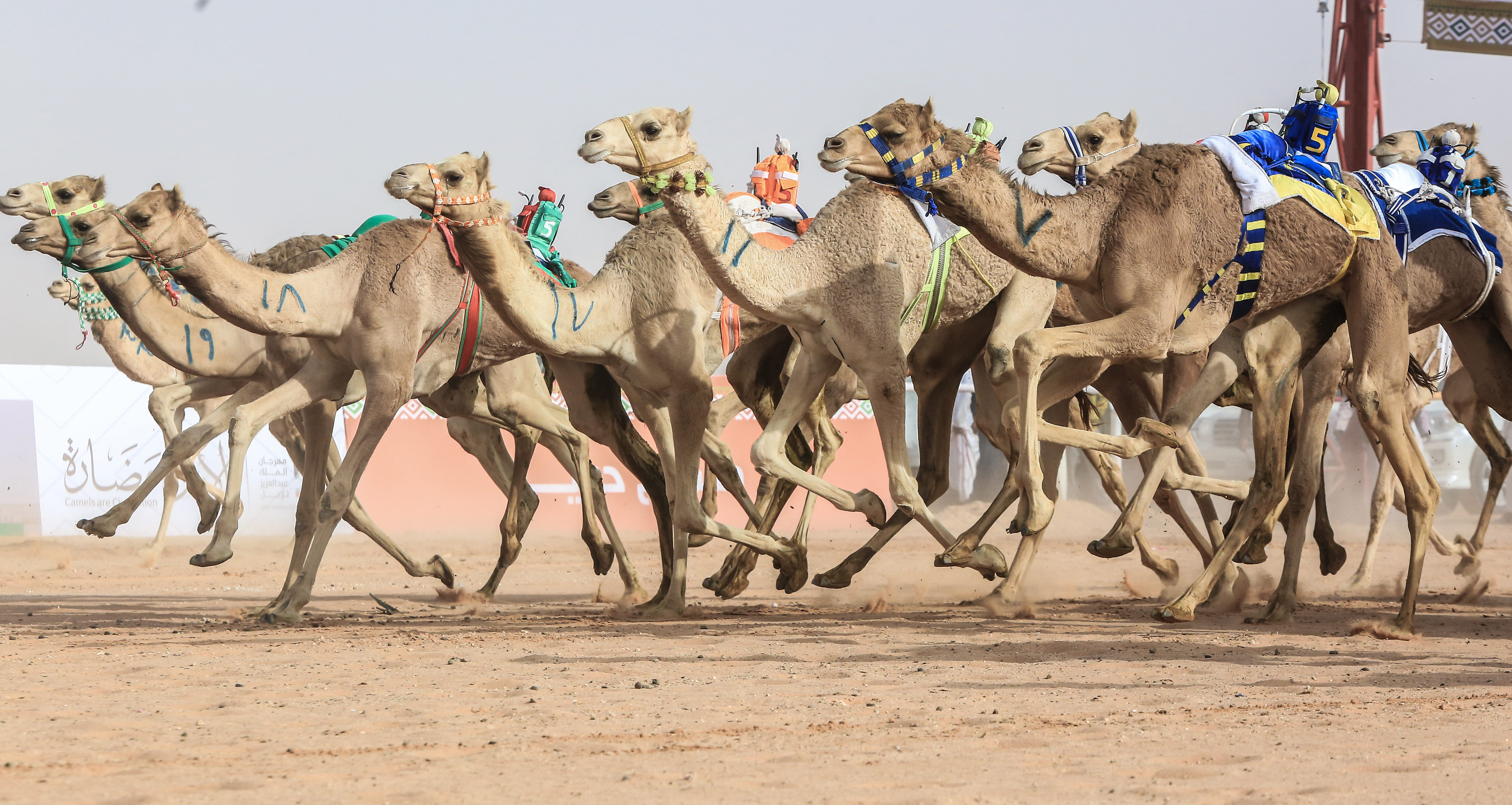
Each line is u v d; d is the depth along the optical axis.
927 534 36.19
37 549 30.06
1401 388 15.22
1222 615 17.11
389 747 8.68
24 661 12.65
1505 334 17.62
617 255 16.77
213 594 21.27
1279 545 32.12
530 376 19.55
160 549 27.36
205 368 19.23
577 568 27.03
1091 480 40.56
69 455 32.56
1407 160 18.92
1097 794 7.44
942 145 15.34
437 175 15.20
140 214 15.59
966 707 10.06
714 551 32.25
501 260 15.62
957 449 39.19
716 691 10.82
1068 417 18.94
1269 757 8.37
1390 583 22.22
